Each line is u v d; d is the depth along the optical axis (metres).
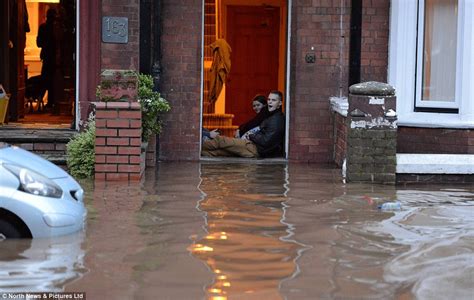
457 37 16.14
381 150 14.12
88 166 14.28
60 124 17.70
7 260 8.73
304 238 9.97
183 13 17.00
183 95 17.09
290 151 17.11
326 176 15.02
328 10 16.94
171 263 8.78
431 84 16.55
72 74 19.73
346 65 17.05
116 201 12.12
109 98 14.12
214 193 12.93
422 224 10.83
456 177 14.31
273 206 11.91
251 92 21.22
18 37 18.59
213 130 18.55
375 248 9.55
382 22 16.89
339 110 15.87
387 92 14.05
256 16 21.09
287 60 17.31
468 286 8.15
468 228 10.61
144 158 15.16
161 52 16.97
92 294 7.71
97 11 16.36
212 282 8.14
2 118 17.23
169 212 11.34
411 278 8.41
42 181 9.58
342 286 8.11
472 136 15.98
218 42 18.78
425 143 16.28
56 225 9.50
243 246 9.54
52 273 8.32
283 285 8.09
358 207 11.95
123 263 8.74
